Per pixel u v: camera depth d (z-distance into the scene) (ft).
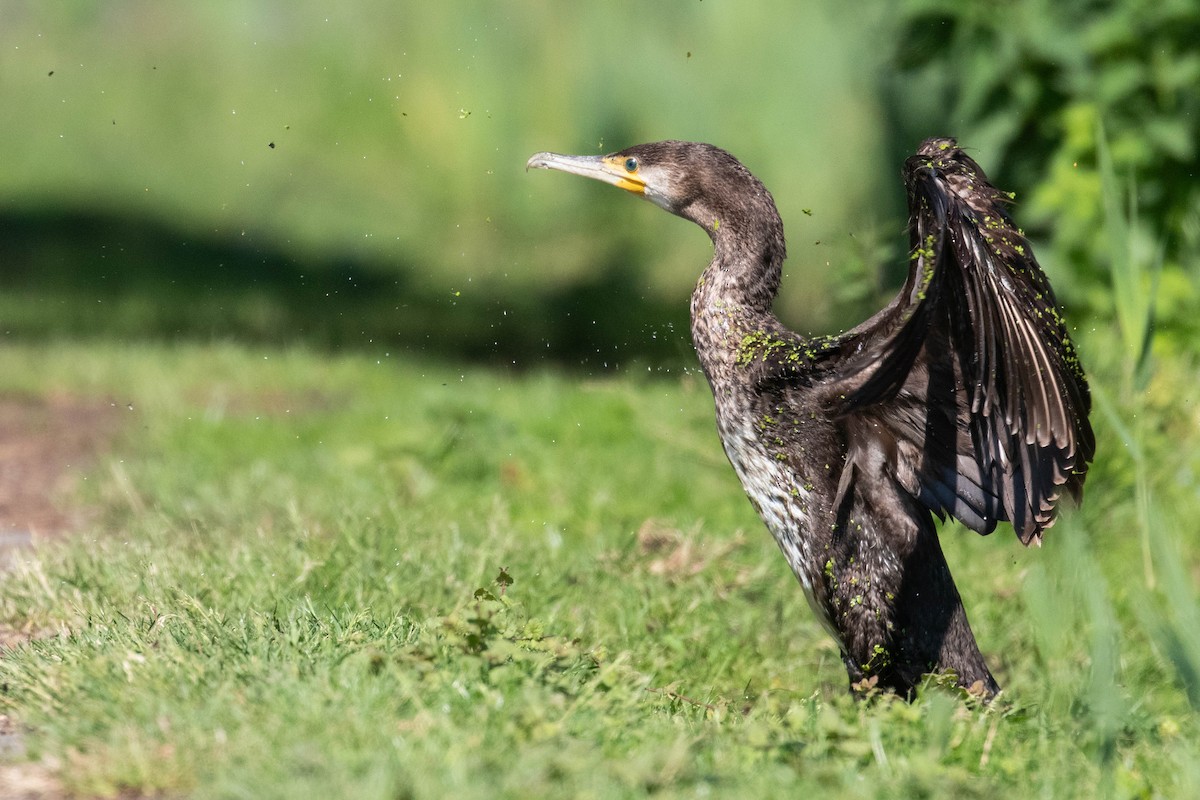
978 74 49.73
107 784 19.75
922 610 26.30
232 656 23.43
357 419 49.65
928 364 25.75
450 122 88.07
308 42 108.88
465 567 32.58
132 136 115.55
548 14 76.69
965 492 26.35
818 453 26.27
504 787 18.81
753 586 33.35
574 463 44.60
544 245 87.04
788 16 69.56
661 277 84.38
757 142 69.82
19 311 74.18
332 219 99.71
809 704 25.04
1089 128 48.80
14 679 23.61
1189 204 48.93
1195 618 24.73
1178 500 39.40
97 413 51.03
